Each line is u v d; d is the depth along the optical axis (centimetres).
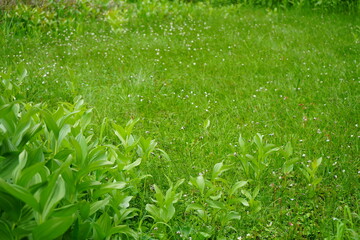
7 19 841
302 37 870
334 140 414
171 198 266
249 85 605
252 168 353
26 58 668
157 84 595
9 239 185
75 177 227
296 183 343
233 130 447
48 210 180
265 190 334
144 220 297
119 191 271
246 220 295
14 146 223
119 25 889
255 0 1330
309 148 399
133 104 517
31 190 185
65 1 963
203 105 521
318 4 1162
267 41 831
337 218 293
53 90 540
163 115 502
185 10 1132
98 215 271
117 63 677
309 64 693
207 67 679
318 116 481
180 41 826
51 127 248
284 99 531
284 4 1228
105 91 553
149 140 344
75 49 734
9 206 186
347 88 565
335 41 831
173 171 356
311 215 308
